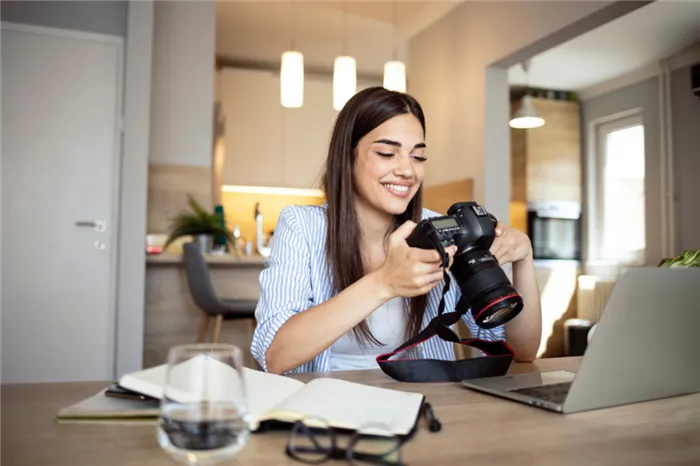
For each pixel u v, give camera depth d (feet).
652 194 15.60
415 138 3.91
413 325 4.06
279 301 3.69
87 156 10.77
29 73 10.53
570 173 17.57
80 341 10.59
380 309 4.05
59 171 10.61
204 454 1.63
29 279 10.39
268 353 3.31
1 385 2.89
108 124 10.90
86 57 10.83
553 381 2.92
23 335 10.31
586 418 2.31
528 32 11.27
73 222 10.64
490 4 12.45
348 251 4.06
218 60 17.56
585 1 9.80
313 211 4.26
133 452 1.85
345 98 13.19
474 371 3.15
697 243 14.33
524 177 17.16
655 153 15.53
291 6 14.06
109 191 10.85
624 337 2.44
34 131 10.52
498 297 2.81
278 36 15.81
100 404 2.31
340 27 15.26
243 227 18.26
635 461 1.81
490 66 12.64
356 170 4.04
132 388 2.28
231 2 13.85
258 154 17.20
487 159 12.67
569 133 17.61
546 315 16.98
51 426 2.14
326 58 17.40
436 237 2.85
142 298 10.12
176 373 1.69
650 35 13.65
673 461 1.81
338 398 2.23
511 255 3.74
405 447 1.91
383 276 3.02
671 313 2.56
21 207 10.41
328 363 3.89
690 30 13.34
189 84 11.78
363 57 17.34
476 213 2.98
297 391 2.31
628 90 16.40
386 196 3.92
